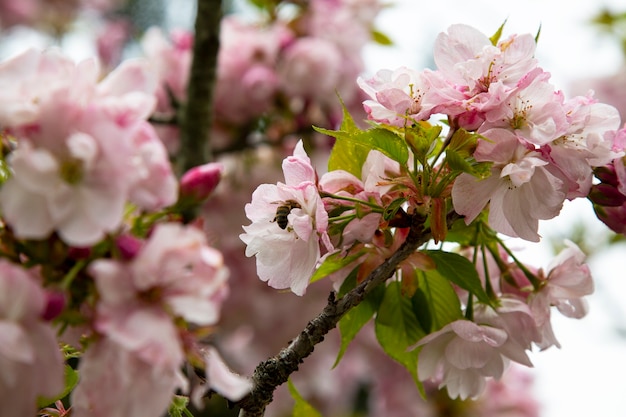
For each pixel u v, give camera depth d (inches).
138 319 28.2
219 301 28.9
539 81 32.2
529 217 32.5
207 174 30.3
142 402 28.7
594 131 32.7
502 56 32.4
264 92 52.6
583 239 57.0
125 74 29.4
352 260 34.0
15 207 28.4
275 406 54.3
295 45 53.7
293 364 32.5
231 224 54.4
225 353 54.6
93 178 28.5
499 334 33.5
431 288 34.3
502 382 54.0
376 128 32.7
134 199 28.7
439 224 32.3
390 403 55.0
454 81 32.7
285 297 54.7
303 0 56.9
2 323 27.9
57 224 28.5
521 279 34.7
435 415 54.0
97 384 28.7
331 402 56.5
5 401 28.3
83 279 29.0
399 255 32.7
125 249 28.5
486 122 32.3
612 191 33.3
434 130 32.7
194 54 45.4
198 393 29.6
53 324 29.0
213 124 54.0
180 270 28.5
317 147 54.7
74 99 28.7
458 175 32.4
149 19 74.3
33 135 28.5
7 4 74.4
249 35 54.4
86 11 75.7
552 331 34.9
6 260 28.9
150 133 28.9
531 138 32.0
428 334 34.3
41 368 28.3
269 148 56.2
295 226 32.0
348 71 54.8
